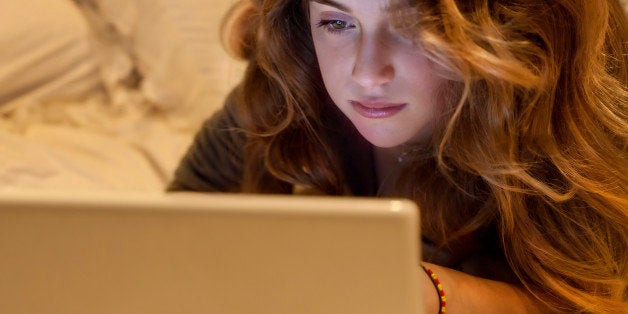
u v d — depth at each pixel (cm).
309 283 43
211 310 44
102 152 150
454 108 83
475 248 97
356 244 42
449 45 72
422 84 79
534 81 75
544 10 77
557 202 86
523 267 88
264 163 109
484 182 92
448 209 94
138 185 140
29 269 44
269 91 103
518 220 86
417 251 42
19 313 45
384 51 76
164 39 175
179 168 125
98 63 179
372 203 41
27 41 171
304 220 41
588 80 82
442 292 75
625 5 108
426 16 72
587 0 80
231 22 105
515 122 82
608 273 86
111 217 43
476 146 83
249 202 42
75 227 43
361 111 83
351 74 81
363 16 75
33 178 136
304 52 96
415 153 95
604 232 88
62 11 179
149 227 43
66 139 153
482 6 74
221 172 119
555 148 83
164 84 173
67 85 175
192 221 42
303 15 93
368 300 43
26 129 159
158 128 167
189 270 43
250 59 104
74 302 45
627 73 91
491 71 72
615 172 85
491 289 84
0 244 44
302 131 103
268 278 43
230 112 115
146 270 44
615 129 85
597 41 81
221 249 43
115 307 45
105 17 182
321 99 100
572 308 85
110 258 44
